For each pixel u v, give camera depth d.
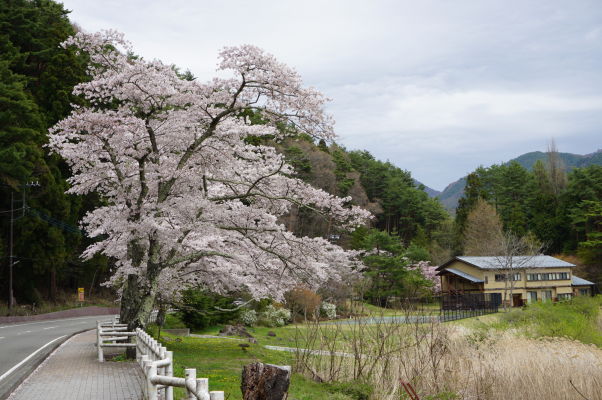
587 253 62.12
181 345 19.94
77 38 17.25
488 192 91.94
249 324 32.78
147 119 16.09
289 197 17.80
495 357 15.86
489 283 51.78
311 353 16.36
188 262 18.45
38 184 36.12
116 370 13.18
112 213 17.48
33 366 13.43
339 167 68.81
